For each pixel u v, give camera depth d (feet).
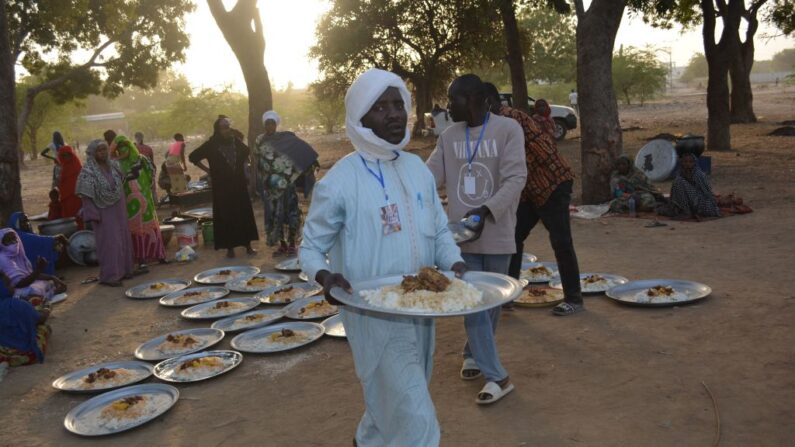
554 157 15.49
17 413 13.88
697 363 13.65
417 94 111.55
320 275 7.88
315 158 27.89
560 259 17.07
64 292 24.36
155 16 78.23
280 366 15.49
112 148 26.63
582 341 15.47
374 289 8.03
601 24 33.81
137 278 26.18
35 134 148.25
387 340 8.20
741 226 26.81
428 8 97.25
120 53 80.02
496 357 12.67
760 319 15.89
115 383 14.78
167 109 197.26
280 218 27.58
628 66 169.78
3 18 29.14
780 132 66.18
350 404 13.17
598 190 35.09
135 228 26.78
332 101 123.85
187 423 12.79
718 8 73.67
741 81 85.40
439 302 7.50
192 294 22.11
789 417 11.08
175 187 46.93
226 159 28.02
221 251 30.76
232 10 42.68
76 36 76.89
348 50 101.96
